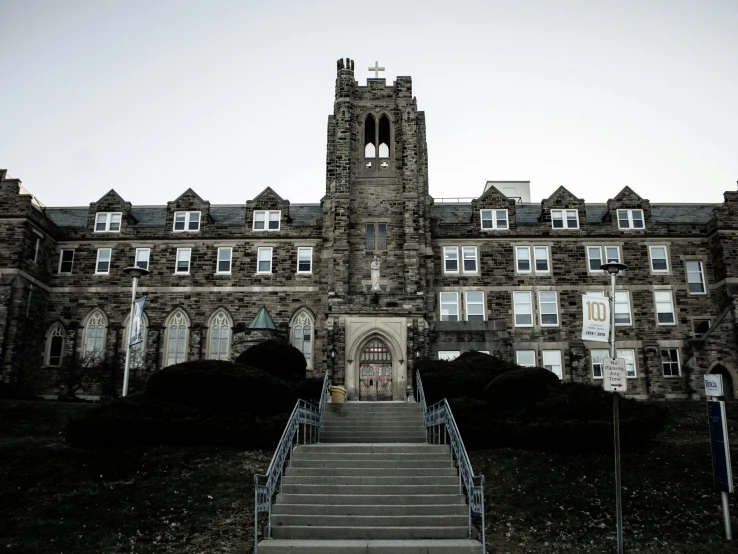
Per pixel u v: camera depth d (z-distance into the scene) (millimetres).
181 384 29797
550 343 48281
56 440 28562
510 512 22031
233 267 50125
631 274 49531
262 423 28016
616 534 20859
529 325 48688
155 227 51219
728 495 23500
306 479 22594
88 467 24828
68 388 45469
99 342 49250
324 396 32375
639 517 22016
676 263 49688
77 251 50906
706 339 46219
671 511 22438
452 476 22750
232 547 19344
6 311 45250
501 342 43250
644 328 48406
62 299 49875
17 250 46531
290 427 23828
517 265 50031
